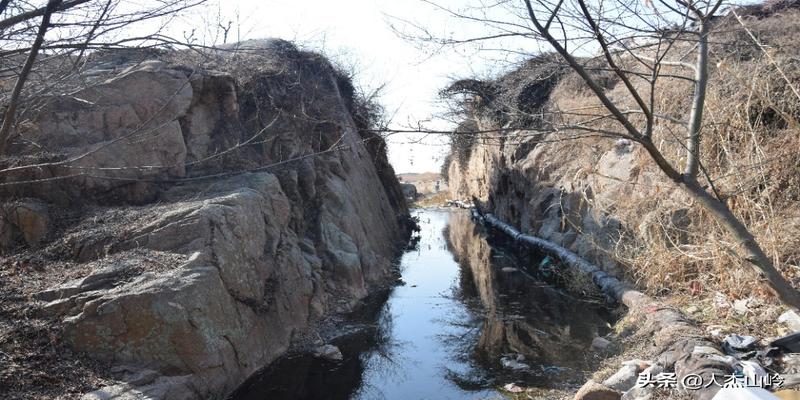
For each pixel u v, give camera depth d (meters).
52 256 6.09
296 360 6.66
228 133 9.01
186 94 8.22
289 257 7.70
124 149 7.54
